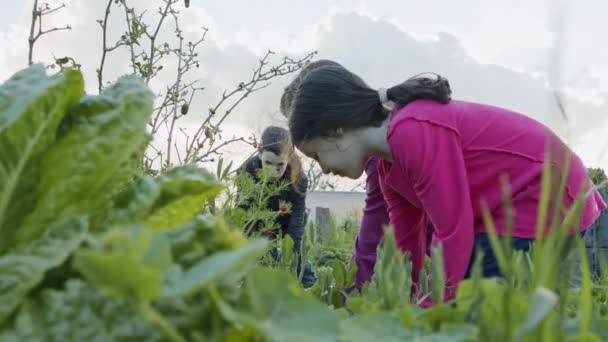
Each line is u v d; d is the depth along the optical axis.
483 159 1.91
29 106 0.59
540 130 2.00
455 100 2.03
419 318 0.56
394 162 2.05
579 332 0.59
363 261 2.01
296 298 0.49
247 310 0.48
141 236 0.41
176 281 0.46
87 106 0.65
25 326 0.47
